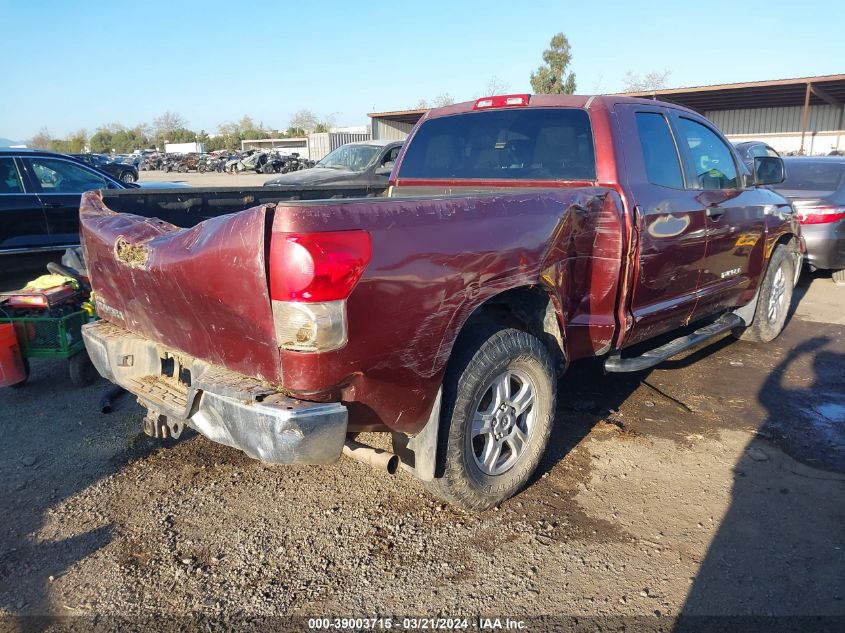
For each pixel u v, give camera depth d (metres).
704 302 4.88
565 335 3.59
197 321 2.81
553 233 3.33
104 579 2.87
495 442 3.28
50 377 5.38
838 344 6.23
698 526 3.26
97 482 3.65
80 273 5.36
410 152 5.05
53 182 8.19
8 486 3.61
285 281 2.37
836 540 3.15
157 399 3.09
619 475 3.74
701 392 5.00
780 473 3.78
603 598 2.75
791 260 6.23
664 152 4.38
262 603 2.72
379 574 2.90
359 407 2.67
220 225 2.57
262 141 74.06
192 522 3.29
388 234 2.58
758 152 12.91
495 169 4.49
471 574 2.90
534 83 46.56
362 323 2.52
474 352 3.07
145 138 92.31
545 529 3.23
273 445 2.46
